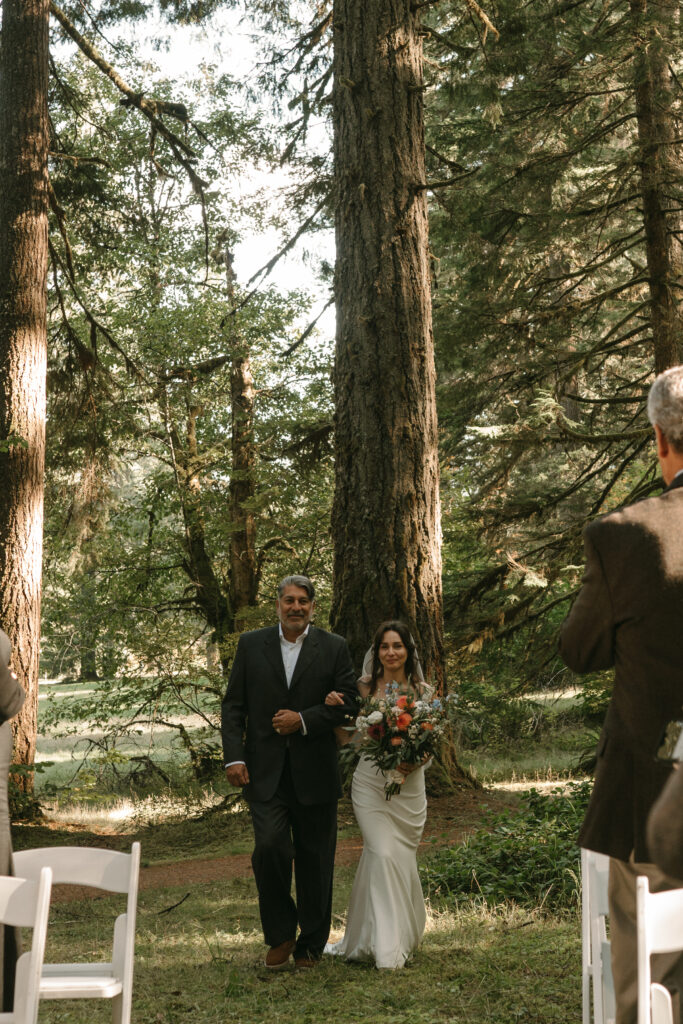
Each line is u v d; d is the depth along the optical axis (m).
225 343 19.14
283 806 5.58
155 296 19.67
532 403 14.26
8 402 12.95
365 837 5.66
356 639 10.69
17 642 12.80
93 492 18.06
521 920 6.27
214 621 19.66
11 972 3.72
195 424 20.50
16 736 12.82
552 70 13.26
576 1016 4.43
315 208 15.23
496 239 14.80
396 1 11.20
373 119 11.04
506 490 15.42
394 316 10.89
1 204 13.34
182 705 17.80
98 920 7.31
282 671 5.73
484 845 7.75
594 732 17.45
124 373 19.89
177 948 6.12
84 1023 4.66
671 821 2.01
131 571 19.97
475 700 18.22
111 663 18.12
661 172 12.59
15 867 3.46
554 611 15.91
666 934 2.49
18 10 13.58
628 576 2.79
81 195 17.75
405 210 11.02
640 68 11.93
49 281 20.22
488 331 14.41
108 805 15.63
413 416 10.88
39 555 13.12
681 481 2.88
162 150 19.70
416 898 5.76
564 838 7.59
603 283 17.80
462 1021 4.47
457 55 11.88
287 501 17.48
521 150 14.23
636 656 2.77
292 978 5.31
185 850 11.15
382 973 5.34
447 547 17.61
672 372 2.92
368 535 10.77
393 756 5.51
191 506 19.80
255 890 8.10
